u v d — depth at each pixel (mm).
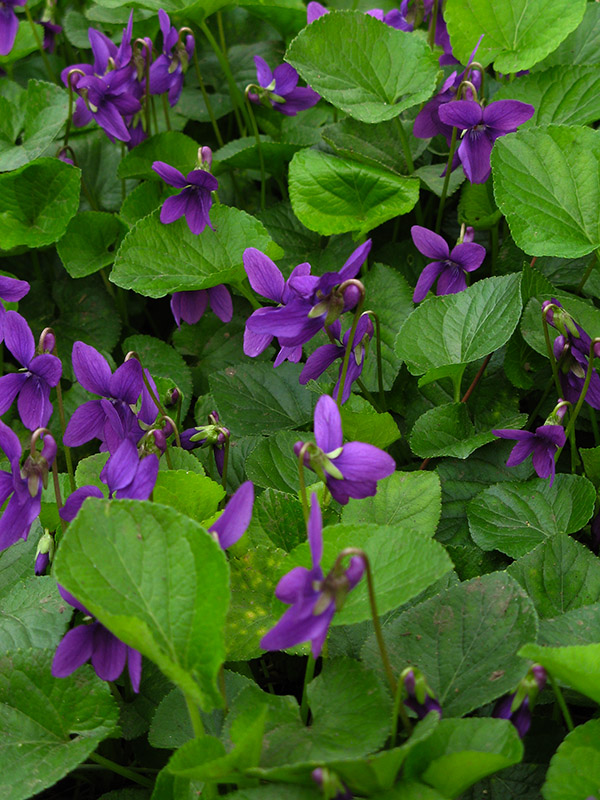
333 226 350
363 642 267
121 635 224
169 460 291
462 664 247
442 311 318
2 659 254
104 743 276
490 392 329
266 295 277
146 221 340
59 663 234
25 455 354
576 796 228
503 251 358
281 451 311
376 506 286
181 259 342
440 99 354
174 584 230
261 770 219
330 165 354
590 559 270
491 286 314
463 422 314
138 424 276
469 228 330
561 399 298
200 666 230
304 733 233
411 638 252
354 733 230
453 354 314
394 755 219
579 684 231
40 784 238
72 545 230
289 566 247
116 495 246
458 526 305
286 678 300
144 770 273
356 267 263
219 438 304
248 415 335
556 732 261
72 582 228
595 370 298
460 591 256
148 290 333
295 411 336
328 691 239
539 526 294
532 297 320
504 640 248
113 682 275
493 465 312
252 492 228
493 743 227
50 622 269
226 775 225
